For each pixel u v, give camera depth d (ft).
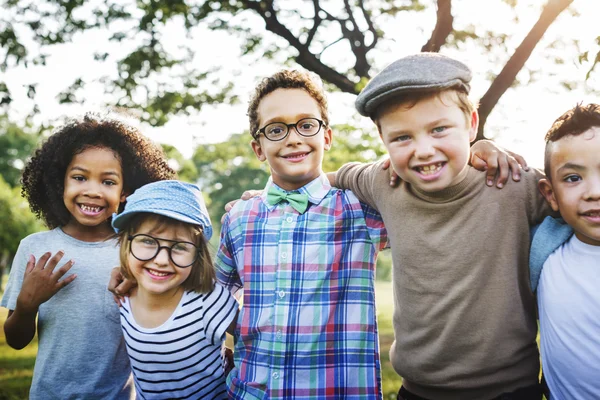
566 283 6.59
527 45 14.07
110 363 8.33
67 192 8.38
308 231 7.86
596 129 6.25
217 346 8.14
